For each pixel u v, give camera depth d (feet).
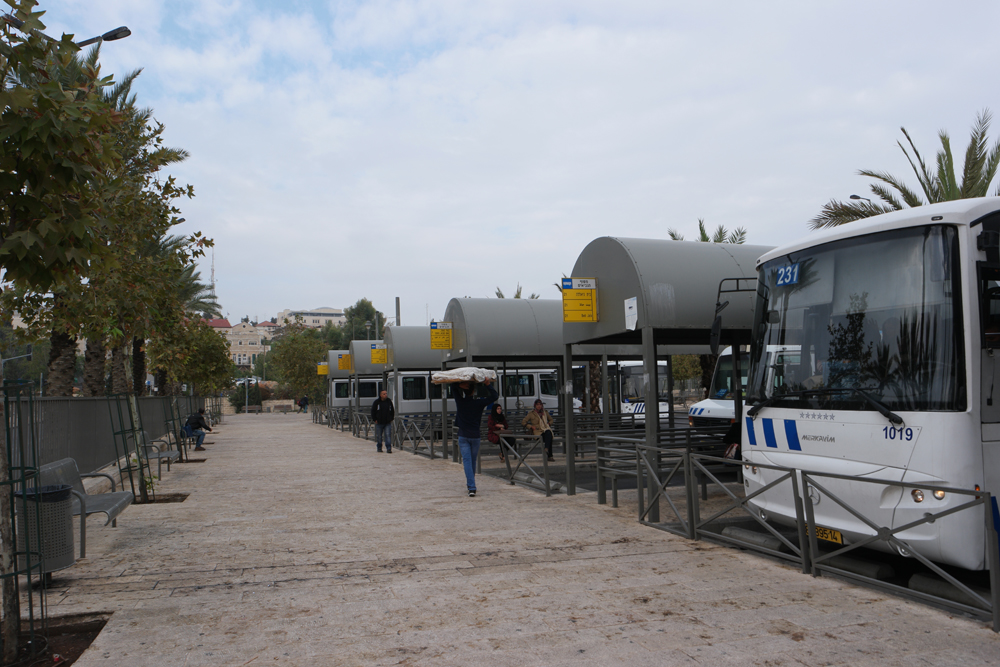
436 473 44.32
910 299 17.16
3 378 13.67
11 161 13.33
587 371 85.87
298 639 13.76
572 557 20.56
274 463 52.11
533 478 37.24
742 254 29.25
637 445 26.32
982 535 15.38
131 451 48.03
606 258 29.94
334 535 24.08
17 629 13.15
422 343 79.82
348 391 122.31
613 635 13.87
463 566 19.56
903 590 16.08
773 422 20.44
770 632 13.98
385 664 12.46
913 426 16.35
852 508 17.12
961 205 16.74
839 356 18.70
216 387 109.81
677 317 27.07
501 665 12.39
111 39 25.03
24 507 13.38
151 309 33.76
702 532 23.04
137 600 16.42
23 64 13.82
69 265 14.55
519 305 57.77
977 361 15.93
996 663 12.32
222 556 21.01
